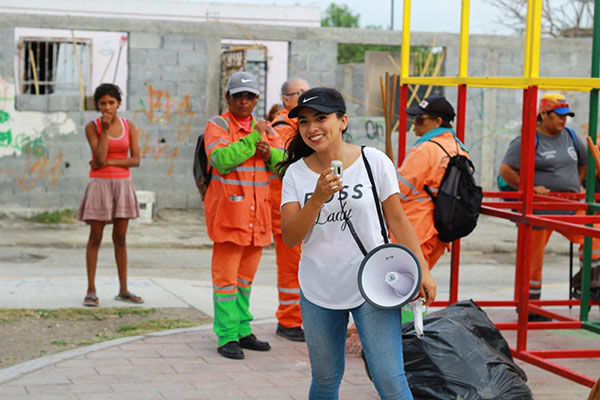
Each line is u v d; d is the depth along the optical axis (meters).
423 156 5.61
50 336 6.33
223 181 5.73
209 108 15.47
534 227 7.03
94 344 6.02
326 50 16.09
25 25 14.40
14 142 14.45
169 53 15.17
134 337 6.23
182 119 15.35
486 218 16.48
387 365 3.48
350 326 6.15
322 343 3.65
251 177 5.78
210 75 15.41
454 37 16.83
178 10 23.38
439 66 17.03
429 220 5.66
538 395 5.06
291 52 15.96
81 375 5.24
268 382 5.21
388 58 18.94
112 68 19.50
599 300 7.17
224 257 5.78
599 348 6.30
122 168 7.32
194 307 7.50
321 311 3.63
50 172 14.65
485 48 17.03
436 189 5.64
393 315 3.53
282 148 6.15
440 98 5.86
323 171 3.36
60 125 14.62
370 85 18.92
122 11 23.08
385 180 3.59
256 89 5.81
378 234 3.59
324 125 3.51
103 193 7.22
